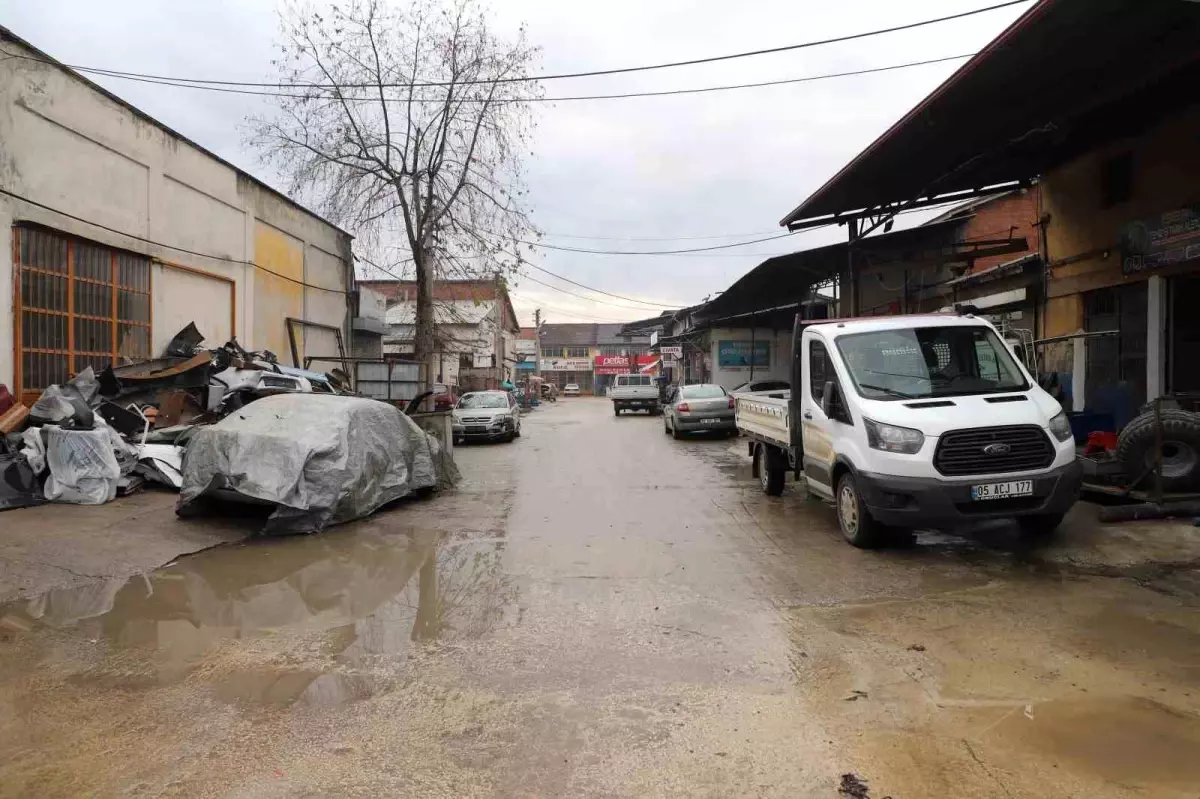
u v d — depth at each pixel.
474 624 5.06
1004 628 4.69
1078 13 6.93
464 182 21.19
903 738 3.35
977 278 14.84
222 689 4.00
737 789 2.97
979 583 5.66
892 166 11.89
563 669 4.23
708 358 35.06
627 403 35.22
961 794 2.91
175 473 9.49
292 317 18.61
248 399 12.28
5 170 9.87
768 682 4.00
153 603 5.59
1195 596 5.19
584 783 3.03
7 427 8.88
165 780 3.07
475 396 21.50
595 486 11.62
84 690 4.00
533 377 68.94
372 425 9.22
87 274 11.44
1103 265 11.23
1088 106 9.16
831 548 7.00
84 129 11.24
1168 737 3.30
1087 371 11.77
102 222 11.66
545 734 3.45
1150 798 2.85
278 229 17.83
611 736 3.42
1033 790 2.92
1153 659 4.16
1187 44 7.59
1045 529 6.74
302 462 7.95
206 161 14.57
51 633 4.92
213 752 3.30
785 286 23.70
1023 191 14.73
